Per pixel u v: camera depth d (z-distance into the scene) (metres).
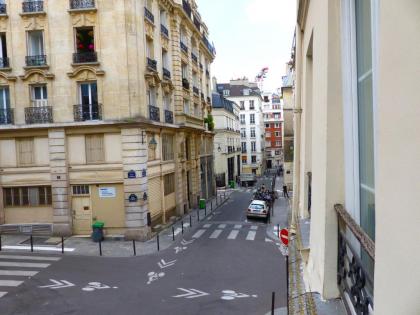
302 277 4.84
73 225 22.14
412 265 1.26
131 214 21.42
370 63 2.40
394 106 1.42
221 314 11.27
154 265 16.61
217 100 59.16
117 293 13.12
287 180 42.25
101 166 21.75
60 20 21.64
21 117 21.91
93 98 21.91
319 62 3.66
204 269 15.94
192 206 34.47
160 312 11.48
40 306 11.98
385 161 1.52
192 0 36.34
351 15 2.78
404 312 1.33
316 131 3.87
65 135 21.75
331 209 3.16
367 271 2.40
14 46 21.95
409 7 1.27
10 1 21.88
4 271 15.61
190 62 34.72
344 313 2.88
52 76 21.56
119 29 21.33
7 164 22.38
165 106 28.00
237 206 36.66
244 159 86.00
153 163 24.36
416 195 1.24
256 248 19.64
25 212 22.53
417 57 1.22
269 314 11.19
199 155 37.47
